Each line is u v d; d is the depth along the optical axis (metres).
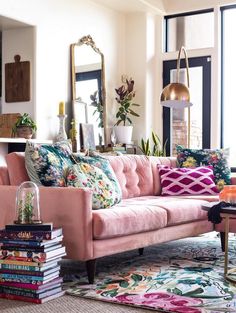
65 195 2.93
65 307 2.49
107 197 3.26
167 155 6.68
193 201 4.01
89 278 2.95
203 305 2.48
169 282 2.96
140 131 6.54
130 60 6.62
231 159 6.36
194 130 6.51
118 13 6.50
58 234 2.74
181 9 6.52
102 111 6.07
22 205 2.75
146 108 6.52
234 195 3.07
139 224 3.23
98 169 3.42
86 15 5.86
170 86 4.72
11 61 5.22
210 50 6.37
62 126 5.27
